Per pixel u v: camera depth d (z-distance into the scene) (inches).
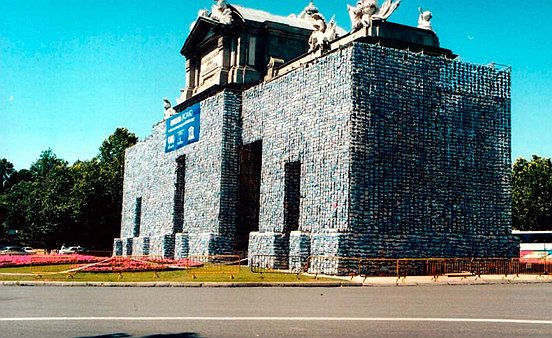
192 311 727.1
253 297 922.1
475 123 1652.3
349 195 1473.9
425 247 1533.0
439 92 1617.9
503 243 1632.6
